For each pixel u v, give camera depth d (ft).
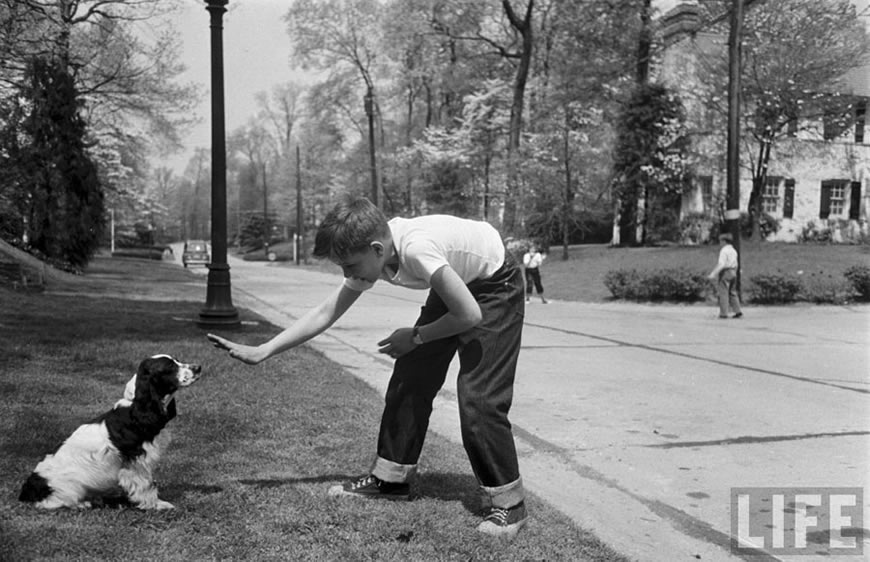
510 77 115.44
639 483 14.88
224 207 32.99
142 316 36.11
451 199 129.39
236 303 53.57
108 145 101.71
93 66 80.48
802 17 81.20
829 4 80.33
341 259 10.61
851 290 60.54
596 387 24.79
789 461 16.46
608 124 104.17
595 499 13.91
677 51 102.32
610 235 132.87
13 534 9.36
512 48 113.29
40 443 13.64
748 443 17.93
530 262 66.13
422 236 10.61
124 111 90.99
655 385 25.29
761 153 87.66
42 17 44.06
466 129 112.98
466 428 10.94
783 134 88.38
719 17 79.10
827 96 84.02
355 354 30.22
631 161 98.17
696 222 97.96
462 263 10.86
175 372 10.66
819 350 34.68
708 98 87.86
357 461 14.01
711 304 61.36
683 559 11.08
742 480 15.10
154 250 221.46
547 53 107.96
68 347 24.68
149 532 9.87
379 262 10.75
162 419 10.66
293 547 9.74
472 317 10.52
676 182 97.81
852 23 80.74
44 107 66.90
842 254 76.54
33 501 10.43
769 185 99.76
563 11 96.73
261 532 10.18
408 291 73.61
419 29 112.88
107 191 108.88
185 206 408.46
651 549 11.44
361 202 10.73
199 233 398.21
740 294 62.08
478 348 11.00
